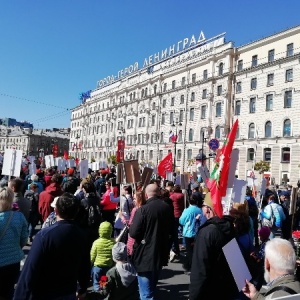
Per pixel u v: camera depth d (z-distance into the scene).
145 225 6.15
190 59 66.12
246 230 5.79
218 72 58.59
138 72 83.19
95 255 6.84
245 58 54.78
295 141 45.94
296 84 46.56
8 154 11.71
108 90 97.44
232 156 5.73
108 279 5.55
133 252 6.20
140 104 80.31
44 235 3.84
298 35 46.91
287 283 2.95
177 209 11.35
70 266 3.96
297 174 45.25
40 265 3.71
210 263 4.23
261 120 51.06
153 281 6.08
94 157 99.62
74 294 4.05
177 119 67.44
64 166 25.45
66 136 164.50
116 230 10.35
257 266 5.79
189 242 9.77
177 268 10.03
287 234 11.85
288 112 47.34
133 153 80.56
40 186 12.70
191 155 63.06
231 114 56.16
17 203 7.84
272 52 50.53
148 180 11.44
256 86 52.25
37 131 164.12
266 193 15.09
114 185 14.55
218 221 4.49
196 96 63.09
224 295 4.29
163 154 71.12
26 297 3.64
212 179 5.32
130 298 5.61
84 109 109.94
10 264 5.26
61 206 4.14
